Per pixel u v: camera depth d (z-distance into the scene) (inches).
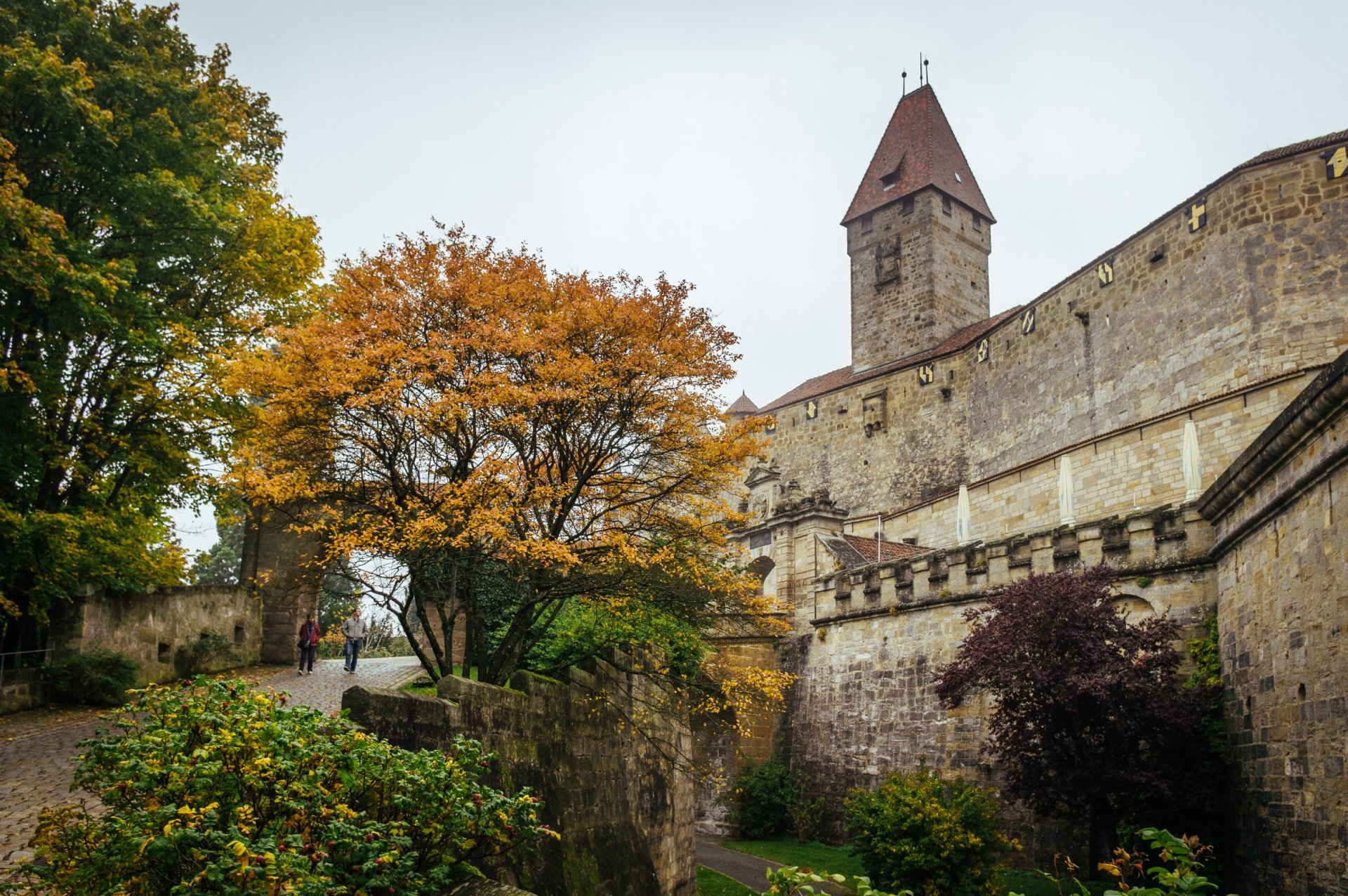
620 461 808.9
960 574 1240.2
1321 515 673.6
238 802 323.0
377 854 335.6
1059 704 877.8
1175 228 1740.9
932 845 943.0
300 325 861.2
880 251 2822.3
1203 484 1480.1
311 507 795.4
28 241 826.2
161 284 1035.9
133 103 959.6
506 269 797.2
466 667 760.3
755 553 1734.7
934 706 1241.4
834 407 2726.4
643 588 811.4
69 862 311.9
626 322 768.3
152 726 333.4
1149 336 1781.5
